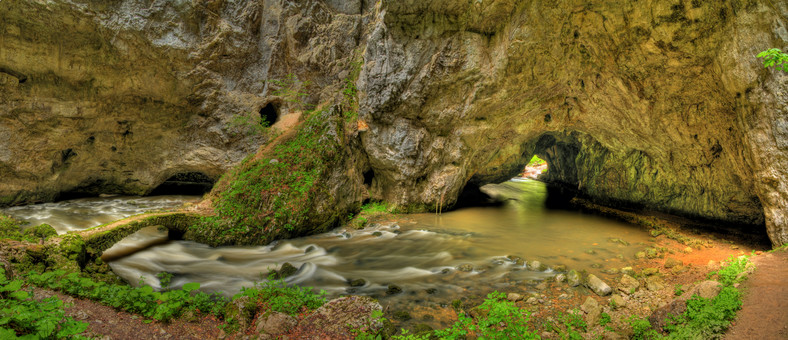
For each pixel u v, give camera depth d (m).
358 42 16.86
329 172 11.86
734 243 8.98
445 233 11.15
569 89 11.53
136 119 14.73
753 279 5.05
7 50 11.42
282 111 15.87
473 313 5.67
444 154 13.25
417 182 13.60
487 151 14.69
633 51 8.95
